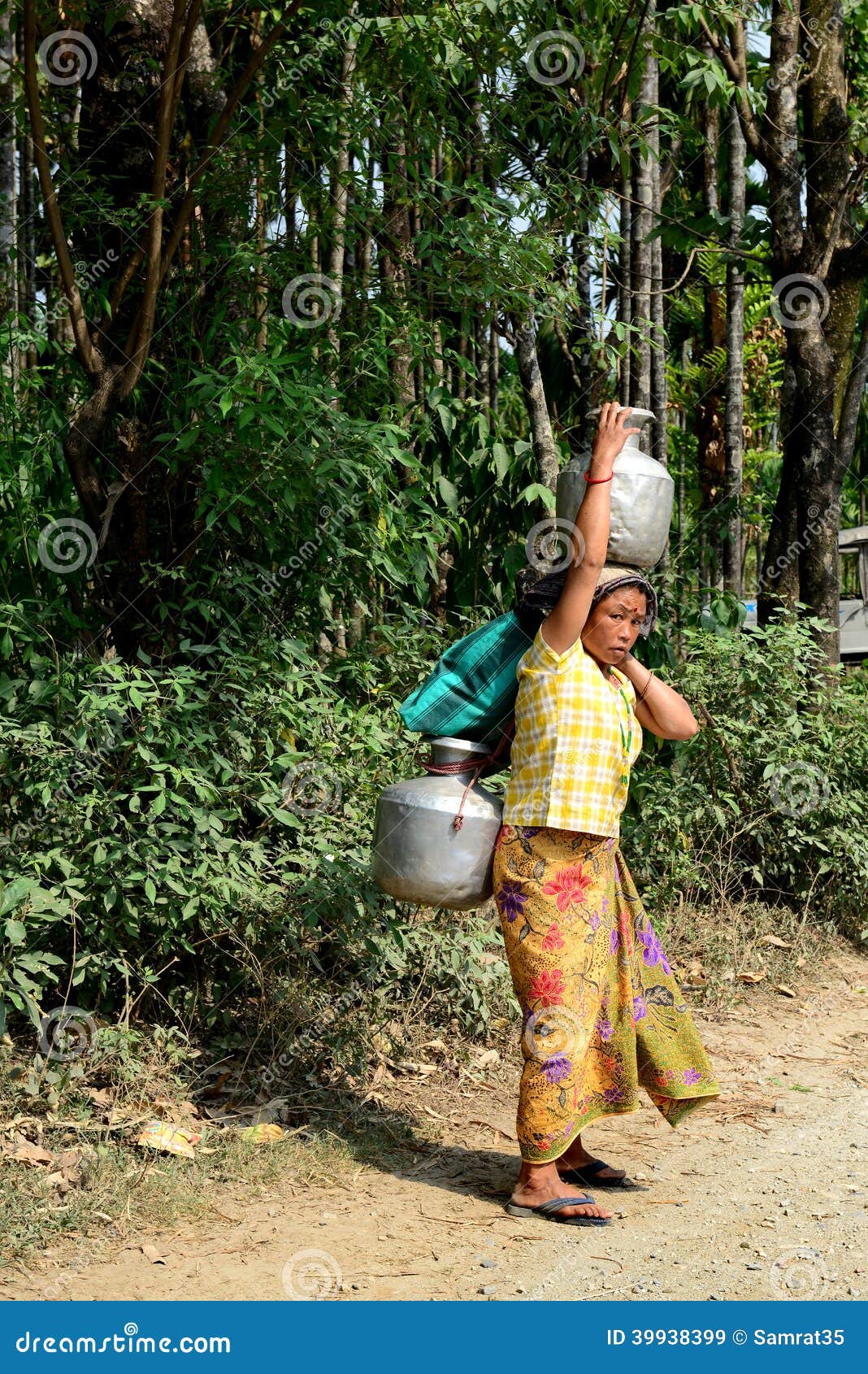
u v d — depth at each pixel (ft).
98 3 15.01
